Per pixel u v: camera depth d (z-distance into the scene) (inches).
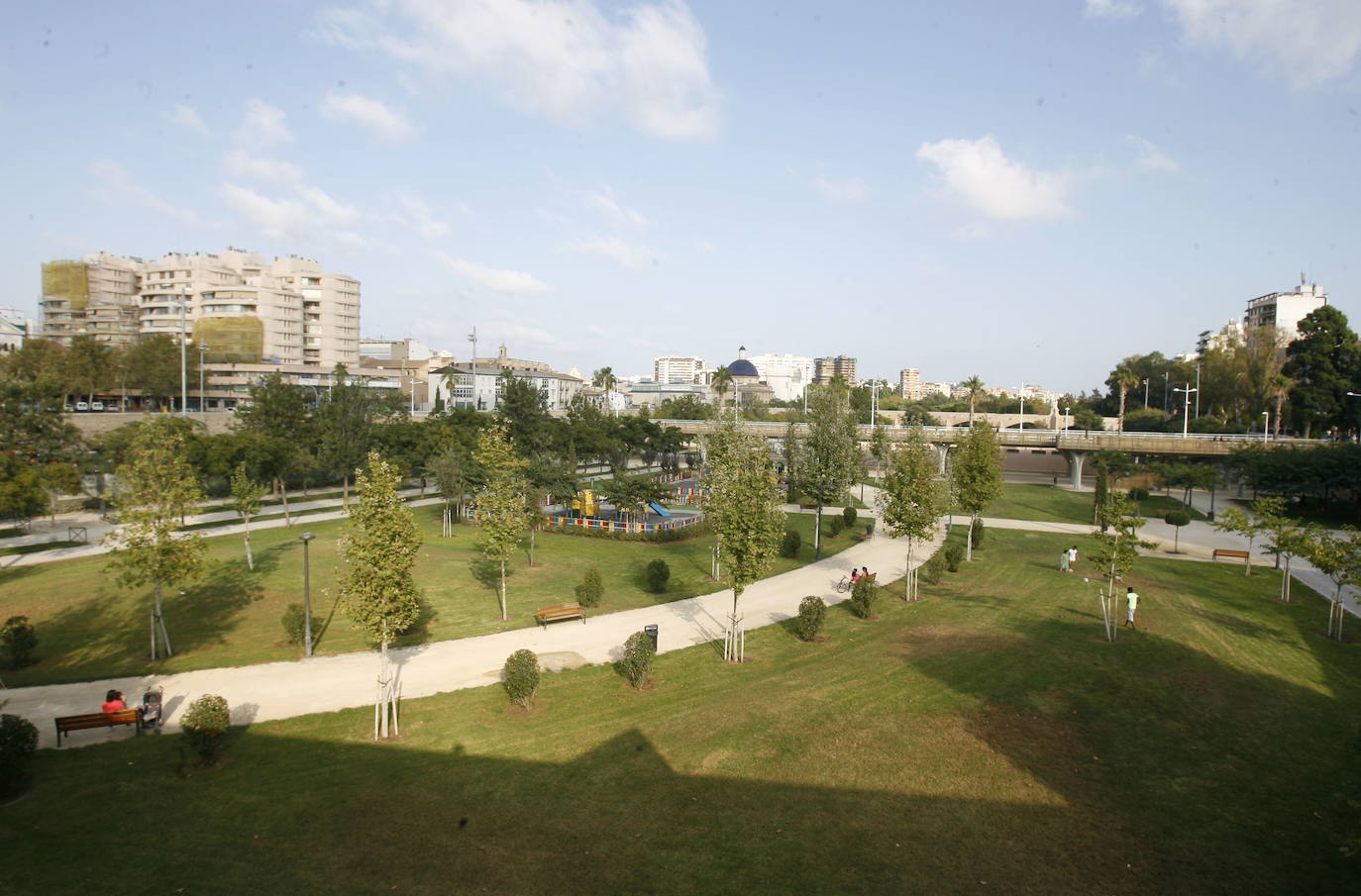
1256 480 2442.2
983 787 619.2
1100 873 503.2
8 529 1715.1
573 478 2041.1
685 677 881.5
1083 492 2989.7
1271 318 5989.2
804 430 2440.9
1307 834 556.1
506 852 523.2
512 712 776.3
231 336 4306.1
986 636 1040.8
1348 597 1320.1
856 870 502.0
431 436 2369.6
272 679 867.4
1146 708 784.3
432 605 1195.3
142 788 611.5
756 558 938.1
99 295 4785.9
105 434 2037.4
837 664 925.2
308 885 482.3
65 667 894.4
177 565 925.8
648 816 573.0
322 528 1855.3
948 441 3464.6
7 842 528.1
